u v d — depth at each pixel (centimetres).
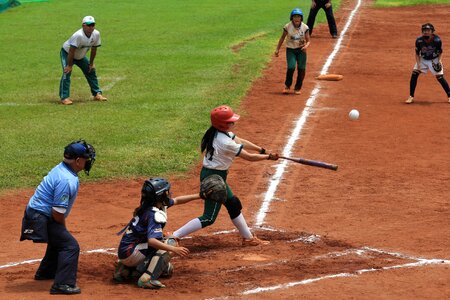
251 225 2102
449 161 2730
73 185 1600
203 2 7975
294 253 1856
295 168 2664
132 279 1681
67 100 3694
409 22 6594
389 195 2366
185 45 5356
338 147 2917
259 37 5619
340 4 7831
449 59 4862
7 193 2462
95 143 2966
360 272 1688
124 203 2366
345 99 3759
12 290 1614
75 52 3653
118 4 7869
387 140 3016
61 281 1584
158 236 1608
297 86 3856
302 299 1528
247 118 3375
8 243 2009
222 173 1867
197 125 3231
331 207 2262
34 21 6744
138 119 3350
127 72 4462
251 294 1565
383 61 4809
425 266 1723
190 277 1689
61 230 1609
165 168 2683
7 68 4675
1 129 3203
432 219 2123
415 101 3731
